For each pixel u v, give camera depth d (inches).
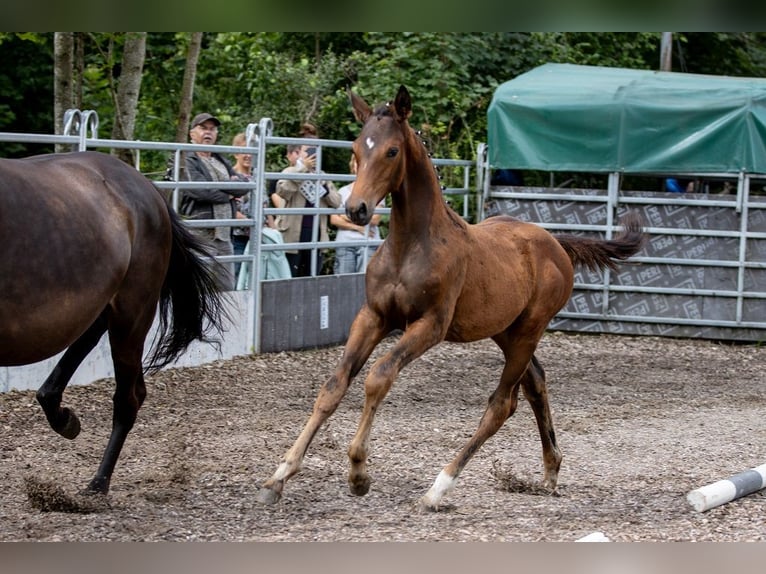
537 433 391.5
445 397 459.5
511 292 293.0
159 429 374.0
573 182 773.3
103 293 261.3
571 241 336.2
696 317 653.9
